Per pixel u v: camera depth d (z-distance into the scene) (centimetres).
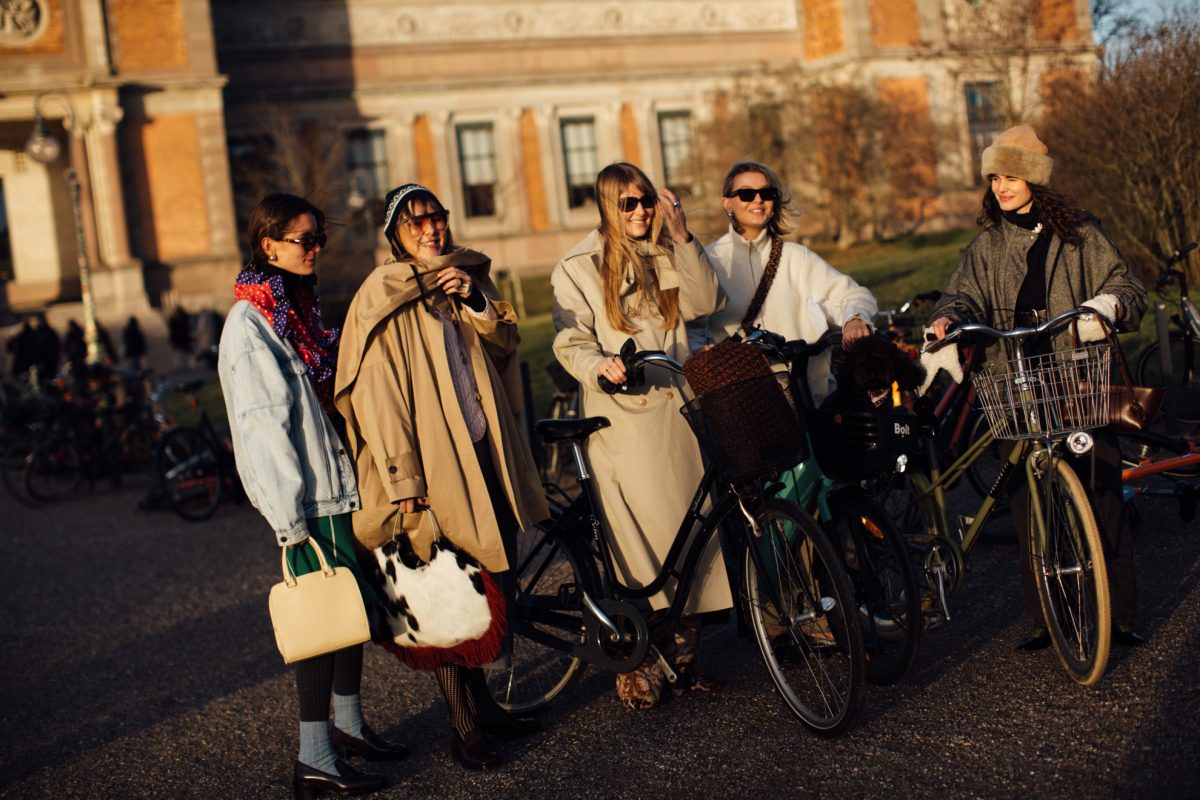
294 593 350
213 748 441
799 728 367
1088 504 356
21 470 1312
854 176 3072
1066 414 363
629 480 402
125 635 643
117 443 1320
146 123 3161
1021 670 385
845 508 390
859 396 387
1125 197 1054
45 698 540
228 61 3441
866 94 3138
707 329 449
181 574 796
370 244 3334
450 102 3619
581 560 405
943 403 529
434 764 387
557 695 422
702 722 386
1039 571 383
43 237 3562
